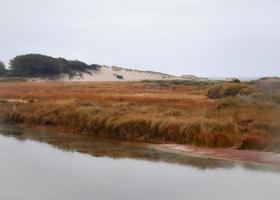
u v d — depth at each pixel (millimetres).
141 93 53469
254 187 18547
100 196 17250
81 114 33750
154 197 17188
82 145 28031
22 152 25516
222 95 44812
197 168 21875
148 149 26547
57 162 22984
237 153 24641
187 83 75188
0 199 16531
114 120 31453
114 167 22047
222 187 18562
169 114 31891
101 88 63469
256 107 34156
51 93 52656
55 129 34406
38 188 18094
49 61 116312
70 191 17797
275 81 45688
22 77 107312
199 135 27078
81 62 126625
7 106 40719
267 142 25312
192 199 17078
